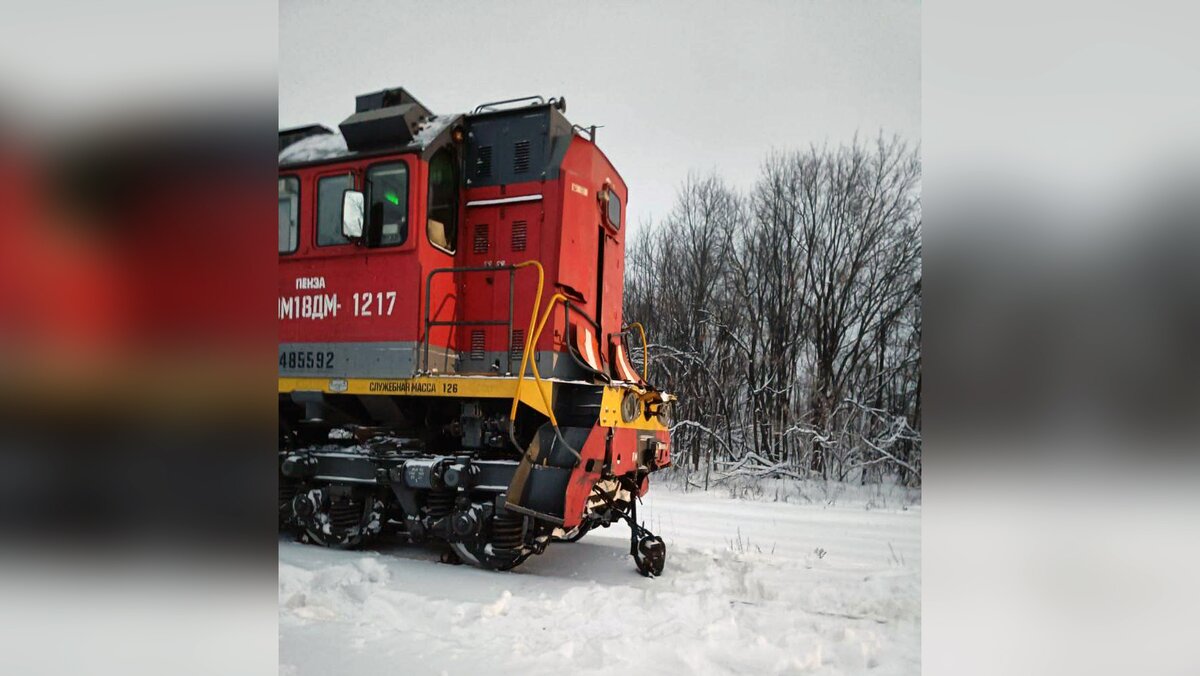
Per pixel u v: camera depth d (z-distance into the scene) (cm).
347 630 392
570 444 510
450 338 593
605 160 673
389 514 607
